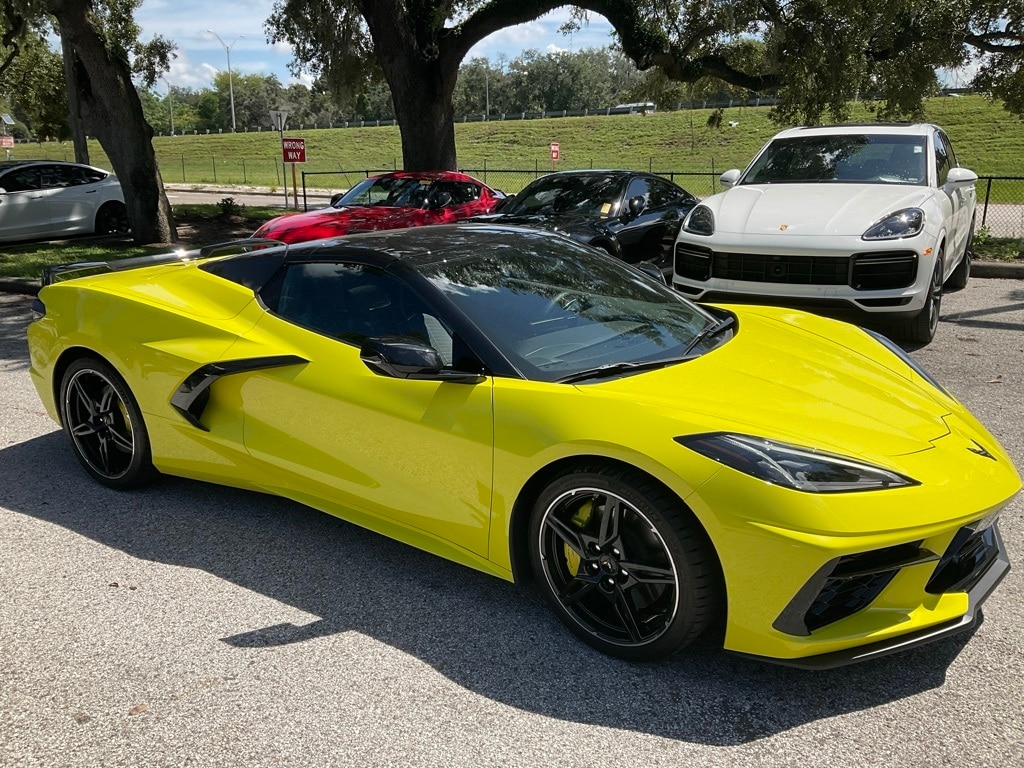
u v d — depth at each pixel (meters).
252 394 3.55
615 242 8.47
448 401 2.96
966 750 2.29
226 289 3.84
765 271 6.45
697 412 2.61
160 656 2.80
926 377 3.36
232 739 2.39
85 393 4.15
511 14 14.23
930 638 2.52
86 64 13.32
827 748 2.31
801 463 2.42
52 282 4.41
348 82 16.72
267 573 3.37
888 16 12.18
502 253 3.62
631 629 2.69
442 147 15.34
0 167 14.34
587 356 3.09
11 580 3.32
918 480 2.47
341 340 3.38
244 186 38.88
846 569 2.37
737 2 12.84
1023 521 3.70
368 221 10.52
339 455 3.31
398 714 2.49
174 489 4.23
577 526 2.79
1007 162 33.25
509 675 2.68
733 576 2.41
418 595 3.20
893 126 8.01
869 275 6.14
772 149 8.12
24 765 2.30
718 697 2.55
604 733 2.39
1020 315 8.01
